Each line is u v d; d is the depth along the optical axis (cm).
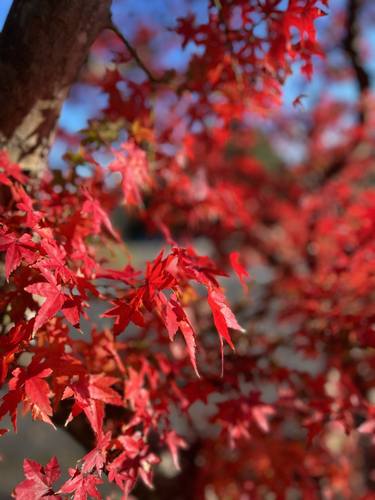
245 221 123
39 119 54
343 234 94
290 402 68
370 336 66
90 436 64
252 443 83
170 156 73
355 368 81
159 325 65
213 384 62
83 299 42
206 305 83
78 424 64
